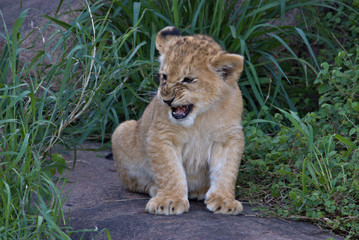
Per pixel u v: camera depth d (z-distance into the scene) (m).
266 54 13.64
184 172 9.29
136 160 10.09
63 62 10.11
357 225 8.33
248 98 13.62
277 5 14.41
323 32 15.39
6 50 10.85
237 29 13.84
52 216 8.12
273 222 8.45
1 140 8.82
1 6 16.59
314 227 8.51
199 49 8.98
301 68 15.18
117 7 14.16
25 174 8.18
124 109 13.01
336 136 9.27
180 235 7.63
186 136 9.29
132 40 13.58
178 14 13.22
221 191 9.10
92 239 8.03
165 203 8.73
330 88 10.98
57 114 11.24
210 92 8.95
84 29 10.69
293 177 9.73
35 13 15.74
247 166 10.46
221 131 9.23
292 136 10.30
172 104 8.83
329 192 8.86
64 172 11.52
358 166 9.03
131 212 8.86
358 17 15.57
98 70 11.21
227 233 7.64
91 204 9.59
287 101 14.08
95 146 13.70
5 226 7.46
